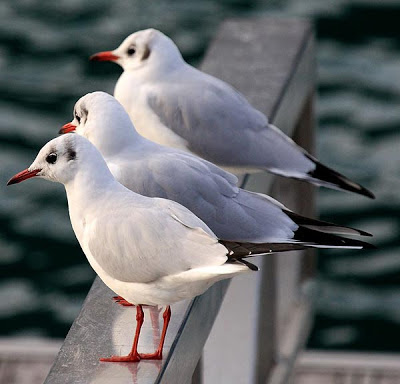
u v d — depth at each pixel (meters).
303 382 10.74
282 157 9.50
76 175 6.91
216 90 9.74
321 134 20.02
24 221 18.08
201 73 9.97
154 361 6.28
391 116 20.53
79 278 17.08
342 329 15.87
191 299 6.73
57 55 23.06
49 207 18.39
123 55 10.21
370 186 18.56
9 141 19.84
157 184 8.13
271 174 9.42
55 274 17.16
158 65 10.02
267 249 6.43
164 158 8.25
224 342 7.71
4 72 22.25
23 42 23.55
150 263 6.57
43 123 20.50
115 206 6.80
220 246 6.41
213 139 9.66
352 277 16.78
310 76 10.39
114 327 6.62
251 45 10.27
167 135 9.88
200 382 7.30
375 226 17.80
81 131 8.38
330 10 25.00
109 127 8.23
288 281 9.65
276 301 8.92
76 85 21.91
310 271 10.10
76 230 7.00
